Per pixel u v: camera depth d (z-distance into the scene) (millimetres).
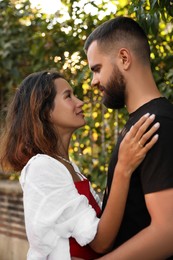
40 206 2424
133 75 2395
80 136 5281
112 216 2309
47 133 2621
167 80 4242
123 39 2402
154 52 4262
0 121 2990
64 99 2666
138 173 2283
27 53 5980
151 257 2176
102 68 2445
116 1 4750
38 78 2676
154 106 2305
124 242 2355
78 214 2424
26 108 2646
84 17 4996
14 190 5859
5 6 6094
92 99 5121
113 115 5004
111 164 2436
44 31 5395
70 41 5129
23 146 2639
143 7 3215
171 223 2133
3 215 6090
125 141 2264
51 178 2471
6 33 6066
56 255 2432
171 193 2146
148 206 2201
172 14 3064
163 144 2184
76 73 5090
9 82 6156
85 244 2385
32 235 2436
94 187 5207
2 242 6152
